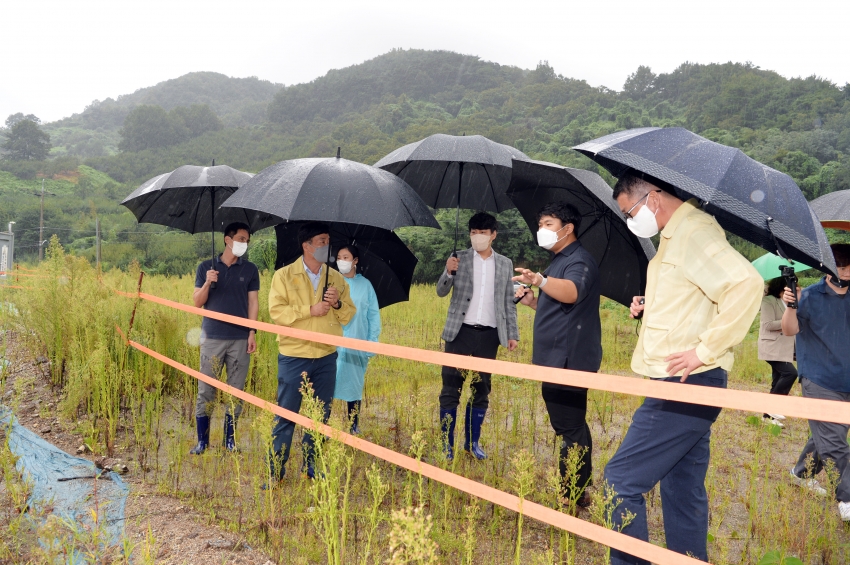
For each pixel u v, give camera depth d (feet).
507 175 17.62
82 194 527.40
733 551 11.14
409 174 18.84
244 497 11.81
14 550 8.87
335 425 9.10
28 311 21.68
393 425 17.26
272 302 12.79
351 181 12.35
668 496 8.78
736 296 7.22
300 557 9.36
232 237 15.02
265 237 81.66
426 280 115.75
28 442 13.70
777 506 13.04
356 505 11.30
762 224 7.13
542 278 11.00
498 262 15.49
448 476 7.84
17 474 11.34
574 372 6.38
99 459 13.16
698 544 8.52
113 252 187.83
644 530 7.84
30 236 309.42
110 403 14.76
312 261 13.53
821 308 12.80
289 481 12.32
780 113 395.96
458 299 15.19
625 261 13.51
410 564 8.21
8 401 16.71
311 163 12.92
